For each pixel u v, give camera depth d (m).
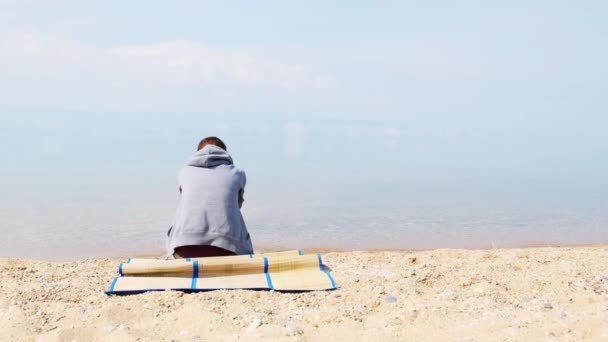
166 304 4.28
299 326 3.81
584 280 4.91
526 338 3.50
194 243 5.11
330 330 3.73
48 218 12.69
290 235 10.97
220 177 5.44
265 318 3.96
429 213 13.83
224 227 5.18
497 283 4.84
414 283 4.95
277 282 4.83
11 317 4.02
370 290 4.67
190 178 5.44
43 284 5.06
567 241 10.47
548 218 13.16
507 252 6.66
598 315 3.87
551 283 4.82
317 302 4.38
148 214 13.44
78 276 5.48
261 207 14.66
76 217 12.80
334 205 15.09
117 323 3.93
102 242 10.12
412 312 4.03
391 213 13.86
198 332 3.75
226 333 3.72
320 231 11.37
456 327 3.75
